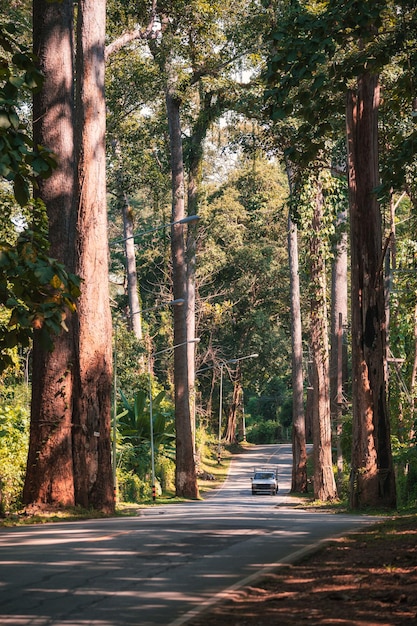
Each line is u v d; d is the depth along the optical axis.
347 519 20.72
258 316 98.81
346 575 9.63
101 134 26.98
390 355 46.06
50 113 24.83
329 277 75.81
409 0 16.75
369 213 28.59
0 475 27.78
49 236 24.58
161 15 45.09
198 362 96.75
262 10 45.25
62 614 7.89
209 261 91.56
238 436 122.38
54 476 24.69
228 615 7.81
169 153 59.72
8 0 41.59
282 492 75.88
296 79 15.88
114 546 12.78
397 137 18.31
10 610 8.07
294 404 66.19
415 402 45.25
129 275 77.94
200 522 18.31
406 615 7.54
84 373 25.56
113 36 46.28
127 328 78.38
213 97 53.06
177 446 56.75
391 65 31.94
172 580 9.62
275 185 97.62
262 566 10.52
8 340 9.88
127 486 55.22
